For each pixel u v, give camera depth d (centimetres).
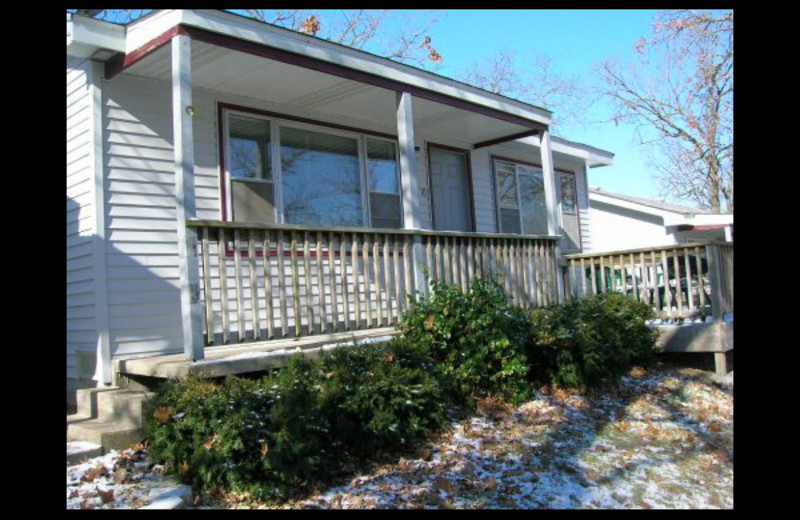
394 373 529
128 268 649
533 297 910
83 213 654
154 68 651
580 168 1463
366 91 782
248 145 781
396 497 420
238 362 542
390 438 489
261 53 620
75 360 671
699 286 832
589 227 1468
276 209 794
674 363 877
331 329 645
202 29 572
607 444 554
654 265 873
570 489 453
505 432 559
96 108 641
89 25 595
